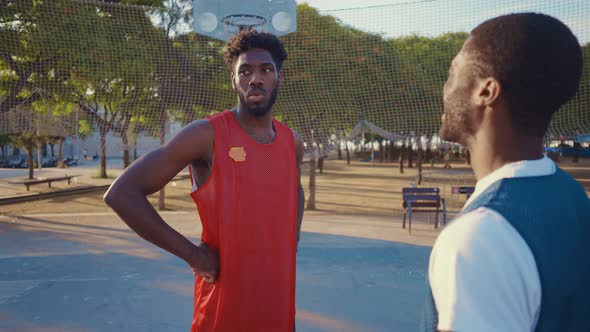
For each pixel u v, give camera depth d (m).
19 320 3.87
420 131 10.70
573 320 0.64
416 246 6.84
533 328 0.62
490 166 0.73
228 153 1.48
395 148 54.41
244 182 1.48
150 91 10.55
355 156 66.62
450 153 47.78
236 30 5.85
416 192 8.50
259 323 1.48
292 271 1.57
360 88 10.66
